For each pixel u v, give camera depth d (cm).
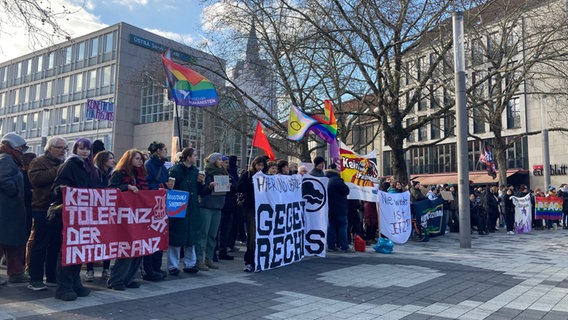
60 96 4997
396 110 1609
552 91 1817
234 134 1898
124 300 518
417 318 462
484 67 2048
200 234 727
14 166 561
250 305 511
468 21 1440
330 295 566
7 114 5584
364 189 1077
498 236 1488
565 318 464
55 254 596
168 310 480
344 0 1523
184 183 690
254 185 728
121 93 4306
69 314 448
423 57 1656
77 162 532
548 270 753
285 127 1803
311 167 1150
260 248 726
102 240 545
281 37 1672
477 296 563
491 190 1689
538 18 1575
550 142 3450
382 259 879
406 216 1185
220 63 1792
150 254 612
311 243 883
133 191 584
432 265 804
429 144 1797
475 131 3947
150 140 4366
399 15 1460
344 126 1853
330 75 1684
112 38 4556
